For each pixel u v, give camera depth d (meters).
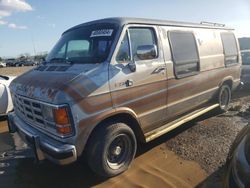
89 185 3.92
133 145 4.25
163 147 5.09
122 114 4.09
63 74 3.84
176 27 5.26
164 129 4.93
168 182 3.87
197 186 3.75
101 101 3.74
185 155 4.71
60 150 3.47
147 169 4.28
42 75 4.15
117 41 4.09
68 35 4.99
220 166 4.28
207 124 6.29
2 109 7.02
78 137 3.55
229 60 7.02
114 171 4.01
